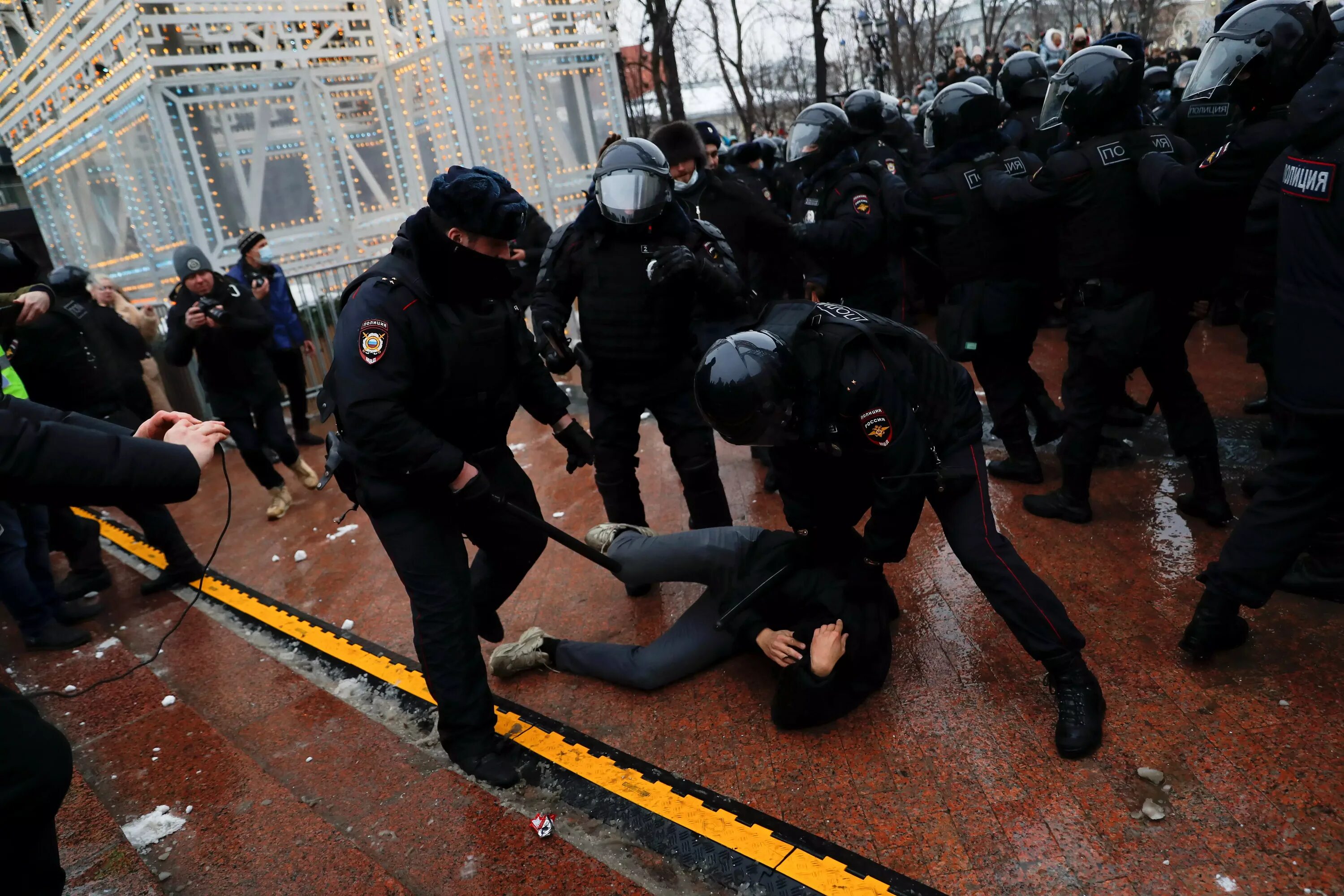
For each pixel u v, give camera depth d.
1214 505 3.20
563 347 3.08
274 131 8.66
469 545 4.41
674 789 2.30
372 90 9.40
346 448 2.33
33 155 11.08
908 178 4.32
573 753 2.52
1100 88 2.90
